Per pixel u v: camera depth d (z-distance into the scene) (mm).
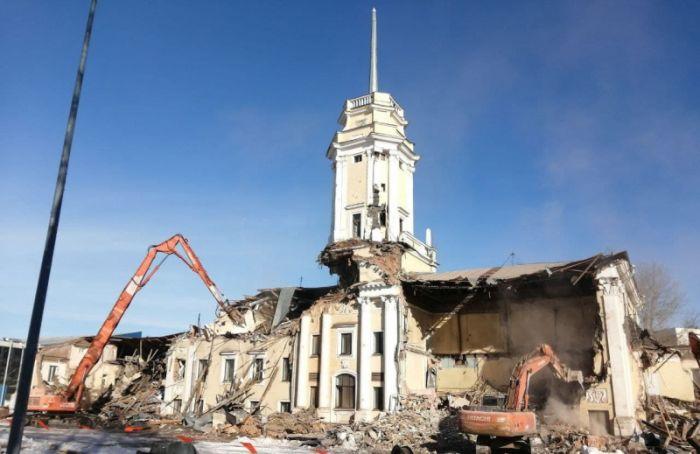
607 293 34281
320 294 50031
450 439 31125
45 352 58500
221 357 48219
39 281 12359
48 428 36125
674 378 46312
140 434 34875
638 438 28781
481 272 39969
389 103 48094
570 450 26766
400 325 38594
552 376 36219
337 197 46531
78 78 14047
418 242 45688
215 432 37094
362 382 38156
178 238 44094
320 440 31891
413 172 49125
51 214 12867
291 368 43500
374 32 52062
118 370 57375
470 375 41312
